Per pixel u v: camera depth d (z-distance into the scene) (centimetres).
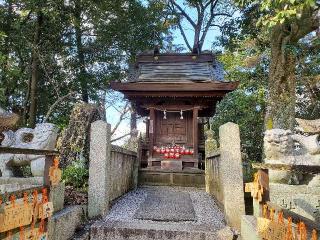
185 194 784
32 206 278
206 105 1100
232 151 468
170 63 1211
